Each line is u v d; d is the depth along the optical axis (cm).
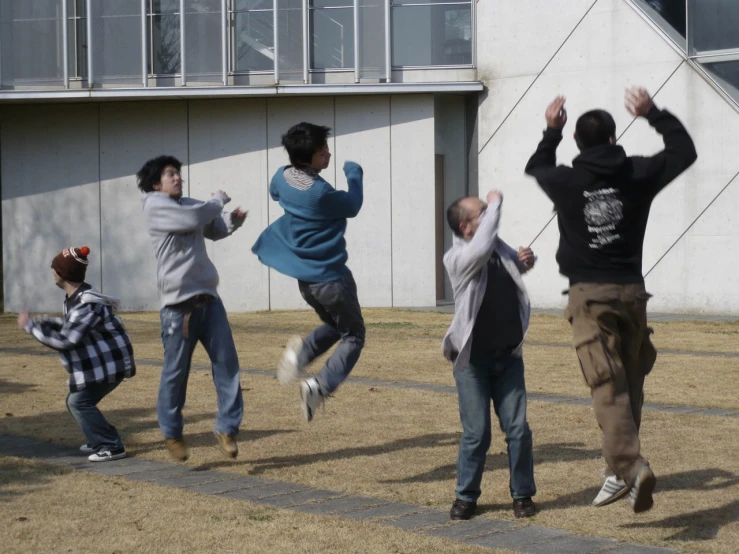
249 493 571
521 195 1903
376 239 1938
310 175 571
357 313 576
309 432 747
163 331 638
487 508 536
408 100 1919
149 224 629
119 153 1998
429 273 1927
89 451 694
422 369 1080
